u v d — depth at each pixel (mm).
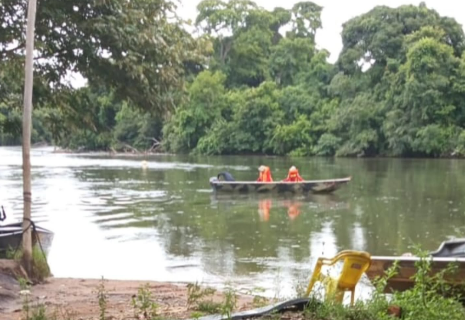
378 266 7418
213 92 65000
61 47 10398
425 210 18938
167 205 20516
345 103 58844
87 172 35750
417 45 50875
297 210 19391
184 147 66375
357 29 59969
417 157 52500
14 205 20422
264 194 23938
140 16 10336
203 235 14648
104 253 12508
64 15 10094
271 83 64812
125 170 37656
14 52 10617
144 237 14359
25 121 8398
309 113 62625
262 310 5359
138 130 69375
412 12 58906
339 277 5871
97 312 6402
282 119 62500
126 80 10641
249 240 13914
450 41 58062
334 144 56719
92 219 17250
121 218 17469
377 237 14250
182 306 6656
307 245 13250
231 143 62906
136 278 10297
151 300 6762
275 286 9250
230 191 24250
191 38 11492
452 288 7059
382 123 54531
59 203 20859
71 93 11625
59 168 39156
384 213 18406
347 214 18312
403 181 29219
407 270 7254
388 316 5277
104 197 22750
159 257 12078
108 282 8984
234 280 9883
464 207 19547
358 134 55375
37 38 10133
